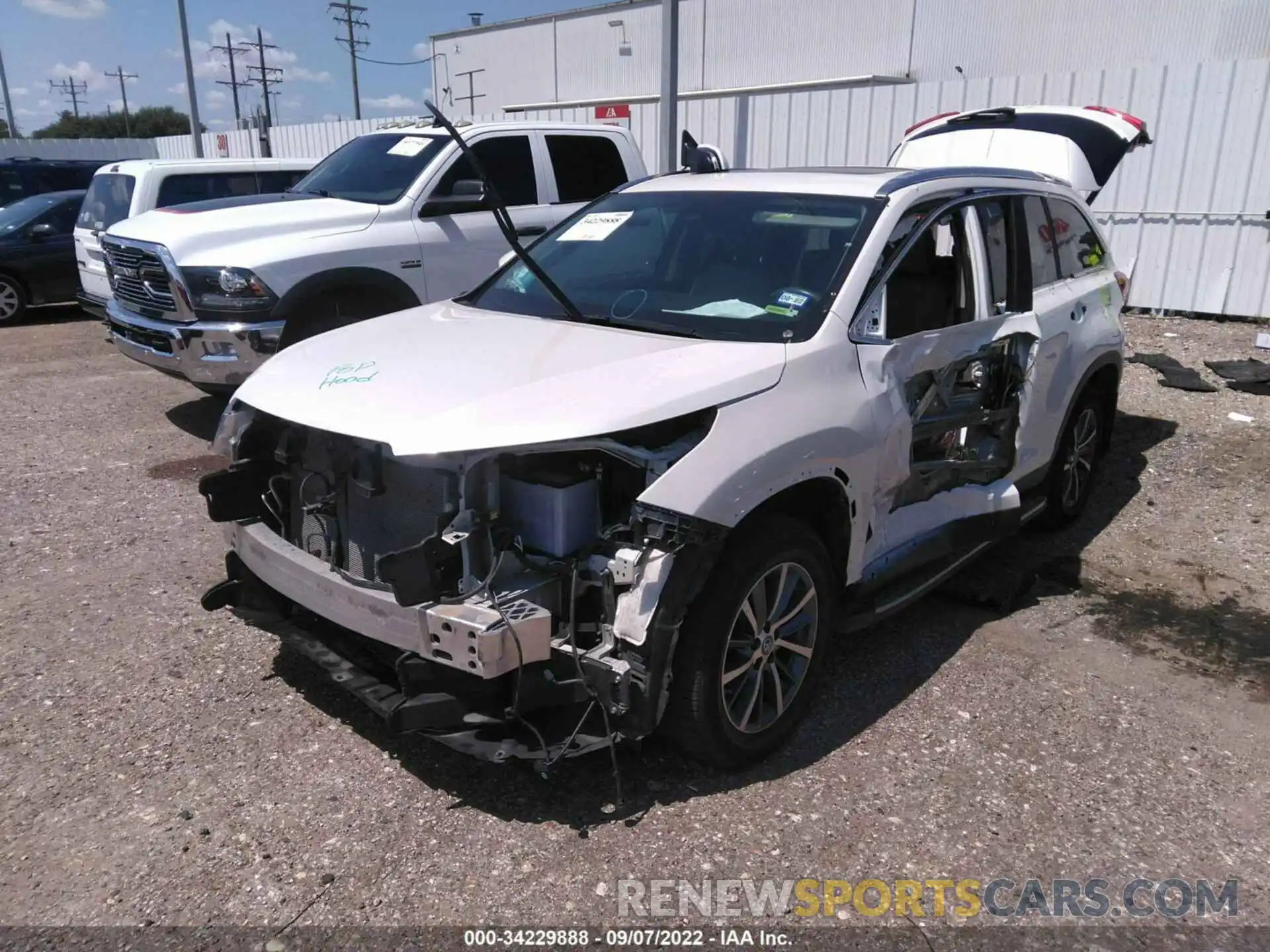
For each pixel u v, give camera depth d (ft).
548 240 15.21
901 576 13.14
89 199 34.24
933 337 12.62
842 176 13.69
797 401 10.59
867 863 9.52
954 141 22.13
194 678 12.60
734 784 10.64
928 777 10.86
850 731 11.75
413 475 9.96
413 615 9.33
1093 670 13.34
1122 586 16.02
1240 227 34.50
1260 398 26.09
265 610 11.68
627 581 9.30
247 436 11.73
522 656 9.08
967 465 13.83
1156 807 10.47
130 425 24.62
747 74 91.30
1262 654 13.83
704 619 9.82
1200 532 18.17
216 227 21.94
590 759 10.97
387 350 11.79
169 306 22.11
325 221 22.72
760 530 10.35
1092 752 11.43
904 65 79.97
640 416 9.46
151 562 16.22
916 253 13.78
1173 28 65.10
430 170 24.26
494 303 14.10
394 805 10.18
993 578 15.83
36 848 9.50
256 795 10.31
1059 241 16.83
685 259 13.11
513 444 9.19
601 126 27.66
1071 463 17.62
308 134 65.62
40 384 29.25
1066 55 70.64
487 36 113.09
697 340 11.39
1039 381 15.16
